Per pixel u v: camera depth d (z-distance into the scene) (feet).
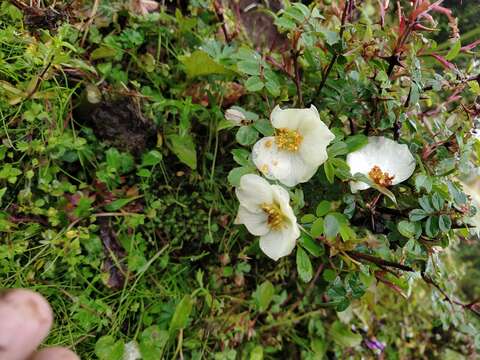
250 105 0.74
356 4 0.68
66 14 0.65
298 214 0.64
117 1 0.70
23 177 0.62
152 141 0.71
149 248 0.69
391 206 0.65
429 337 0.89
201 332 0.69
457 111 0.66
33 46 0.61
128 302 0.65
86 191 0.66
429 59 0.67
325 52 0.69
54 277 0.62
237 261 0.73
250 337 0.73
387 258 0.62
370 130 0.66
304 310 0.79
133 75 0.72
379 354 0.83
